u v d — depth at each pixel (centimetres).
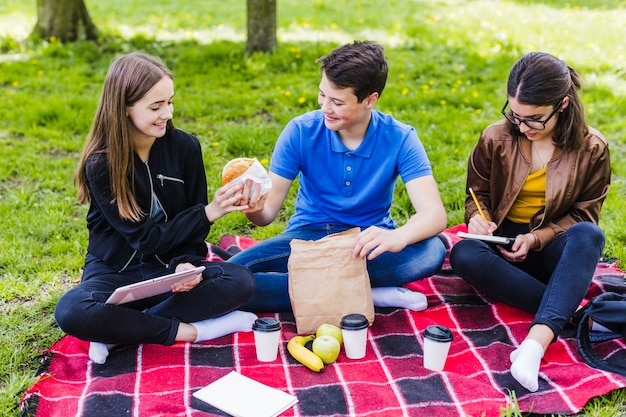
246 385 270
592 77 745
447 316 333
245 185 293
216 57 820
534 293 312
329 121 315
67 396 264
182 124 610
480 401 261
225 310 308
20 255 393
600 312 294
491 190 346
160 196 310
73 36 915
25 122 605
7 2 1227
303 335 312
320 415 255
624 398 267
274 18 830
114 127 289
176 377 279
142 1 1264
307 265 313
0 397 267
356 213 342
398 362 292
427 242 341
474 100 666
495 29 984
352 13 1144
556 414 258
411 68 791
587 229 306
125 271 309
